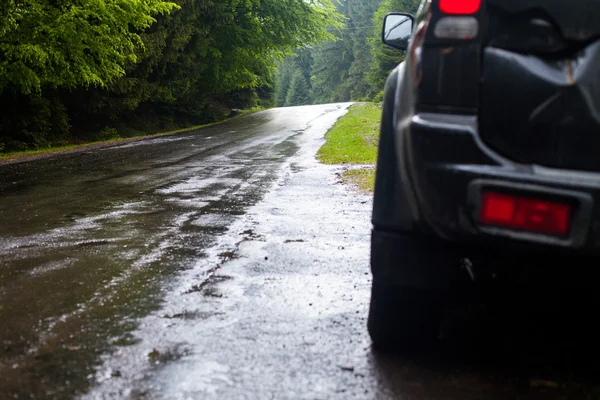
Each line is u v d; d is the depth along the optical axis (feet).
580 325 10.86
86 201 26.48
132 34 70.90
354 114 122.42
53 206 25.09
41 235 19.06
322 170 39.70
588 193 7.07
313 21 138.82
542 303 10.36
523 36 7.50
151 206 25.04
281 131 86.33
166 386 8.36
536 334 10.59
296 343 10.05
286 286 13.48
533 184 7.23
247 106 188.34
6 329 10.57
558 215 7.20
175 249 17.11
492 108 7.57
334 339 10.27
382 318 9.45
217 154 52.37
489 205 7.47
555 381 8.80
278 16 132.77
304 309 11.87
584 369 9.23
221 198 27.40
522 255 7.73
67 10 62.95
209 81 129.90
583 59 7.29
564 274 8.31
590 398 8.27
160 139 75.77
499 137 7.57
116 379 8.55
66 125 79.77
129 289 13.12
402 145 8.14
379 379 8.73
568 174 7.24
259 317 11.35
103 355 9.43
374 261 8.77
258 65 154.51
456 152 7.62
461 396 8.27
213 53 123.95
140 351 9.61
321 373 8.89
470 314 11.50
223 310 11.75
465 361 9.45
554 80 7.32
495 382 8.73
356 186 31.73
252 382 8.54
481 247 7.96
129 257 16.12
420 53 7.93
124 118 101.30
